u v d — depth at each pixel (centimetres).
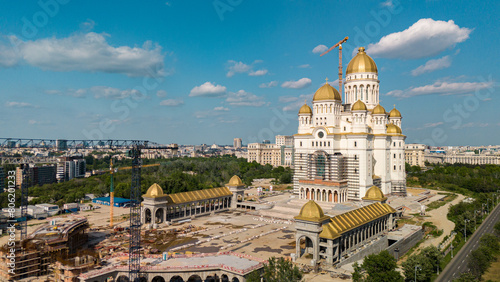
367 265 10031
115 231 15950
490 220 18862
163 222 17100
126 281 10988
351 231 12594
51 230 12988
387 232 14912
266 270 9269
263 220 18138
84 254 11000
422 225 16912
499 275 11400
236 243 13900
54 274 11062
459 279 9719
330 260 11338
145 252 12538
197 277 11231
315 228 11419
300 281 9281
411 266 10494
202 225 17050
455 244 14612
